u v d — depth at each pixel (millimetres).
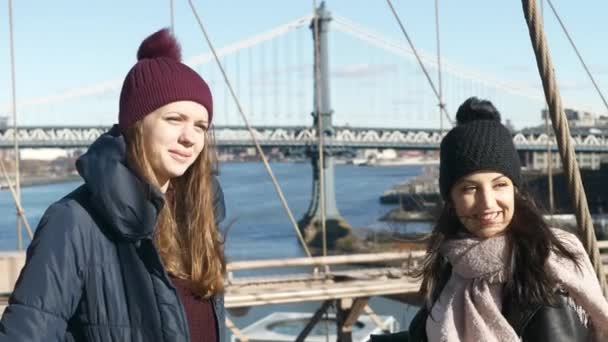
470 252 1885
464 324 1876
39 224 1762
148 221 1758
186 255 1975
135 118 1842
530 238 1830
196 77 1907
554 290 1774
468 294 1880
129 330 1769
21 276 1700
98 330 1753
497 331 1797
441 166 1971
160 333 1768
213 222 2043
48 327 1675
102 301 1753
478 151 1865
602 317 1767
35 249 1717
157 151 1857
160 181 1913
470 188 1888
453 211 1993
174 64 1886
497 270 1843
